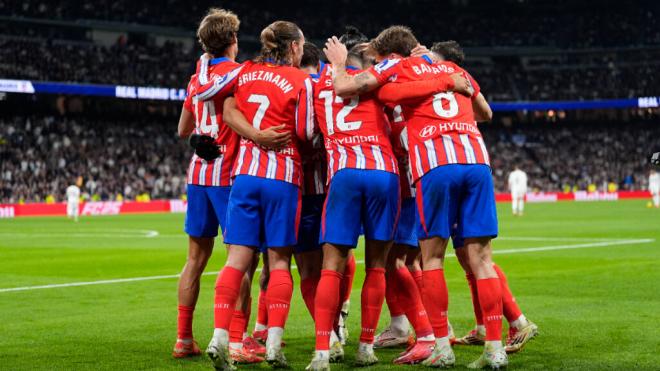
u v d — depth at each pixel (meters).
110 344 10.23
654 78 96.44
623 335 10.29
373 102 8.94
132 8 85.50
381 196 8.80
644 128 99.69
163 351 9.77
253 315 13.02
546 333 10.55
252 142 8.91
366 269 9.12
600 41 103.12
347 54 9.36
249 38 93.81
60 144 76.75
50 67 74.19
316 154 9.48
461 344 10.31
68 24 80.00
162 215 63.25
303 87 8.84
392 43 9.16
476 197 8.81
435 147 8.82
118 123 83.75
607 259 21.02
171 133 86.06
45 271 20.20
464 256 10.09
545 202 81.88
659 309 12.52
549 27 105.69
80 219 56.31
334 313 8.73
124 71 79.81
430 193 8.82
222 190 9.49
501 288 9.05
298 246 9.80
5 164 71.69
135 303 14.22
